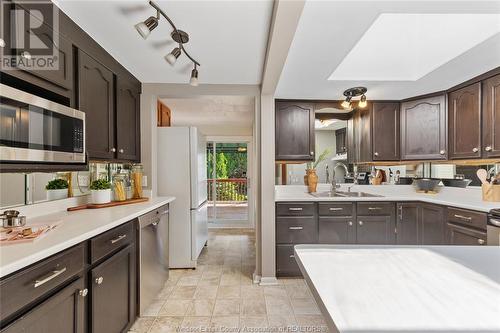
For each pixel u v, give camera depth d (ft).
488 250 3.12
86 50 5.54
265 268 8.54
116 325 5.15
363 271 2.51
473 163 8.64
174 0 4.42
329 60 6.71
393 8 4.53
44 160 4.31
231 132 17.07
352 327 1.58
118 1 4.52
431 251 3.09
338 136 11.19
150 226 6.78
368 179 11.09
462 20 5.45
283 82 8.38
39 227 4.26
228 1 4.45
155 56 6.65
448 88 8.85
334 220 9.11
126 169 8.91
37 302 3.21
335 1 4.34
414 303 1.89
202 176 11.18
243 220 16.78
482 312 1.76
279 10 4.10
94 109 5.86
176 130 10.01
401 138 10.16
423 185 10.05
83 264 4.13
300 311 6.83
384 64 7.63
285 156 10.25
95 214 5.62
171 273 9.31
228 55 6.55
